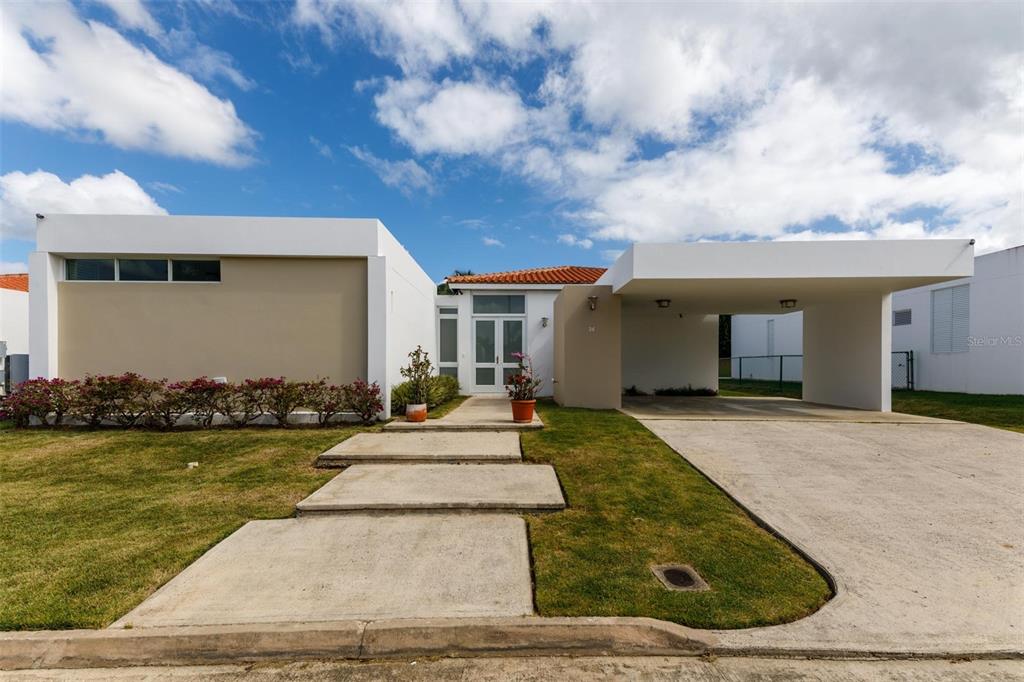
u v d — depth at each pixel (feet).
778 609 8.85
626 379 50.34
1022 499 15.03
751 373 78.13
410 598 9.05
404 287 32.35
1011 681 7.21
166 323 26.43
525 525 12.88
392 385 28.76
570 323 33.42
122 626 8.11
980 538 12.09
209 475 17.25
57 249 25.53
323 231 26.55
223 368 26.61
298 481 16.62
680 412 32.89
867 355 34.76
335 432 23.80
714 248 26.30
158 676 7.41
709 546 11.59
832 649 7.82
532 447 20.80
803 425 26.73
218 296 26.61
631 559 10.85
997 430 25.70
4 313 49.83
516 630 8.13
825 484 16.43
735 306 41.63
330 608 8.67
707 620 8.46
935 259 25.25
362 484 15.80
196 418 24.93
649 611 8.67
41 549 11.20
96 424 24.57
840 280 27.12
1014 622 8.48
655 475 17.20
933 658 7.72
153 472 17.61
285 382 26.04
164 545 11.45
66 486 16.08
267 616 8.41
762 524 13.05
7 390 27.45
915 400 38.27
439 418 27.55
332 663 7.74
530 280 45.32
